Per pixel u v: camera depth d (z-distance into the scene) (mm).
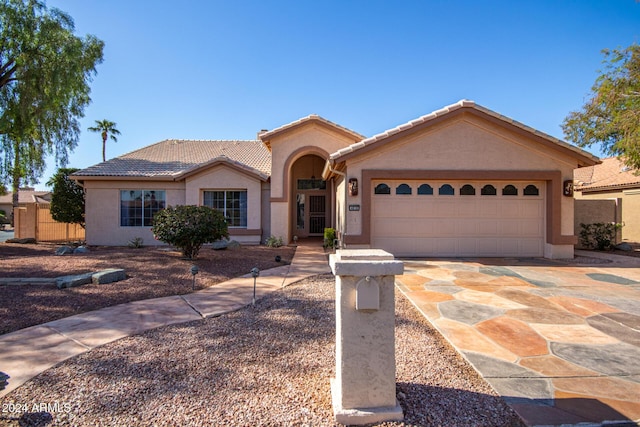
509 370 3926
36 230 19812
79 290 7418
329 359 4250
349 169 11836
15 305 6387
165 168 17781
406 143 11844
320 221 21078
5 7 15195
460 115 11711
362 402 3049
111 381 3703
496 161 11852
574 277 8820
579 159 11742
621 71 13766
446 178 11789
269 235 17172
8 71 16375
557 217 11773
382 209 12070
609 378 3758
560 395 3422
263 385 3625
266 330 5254
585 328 5254
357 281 3039
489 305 6418
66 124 18531
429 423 2984
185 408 3209
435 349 4535
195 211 10867
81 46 16875
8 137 17344
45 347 4594
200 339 4895
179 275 8930
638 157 13203
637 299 6828
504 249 12117
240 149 21781
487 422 3004
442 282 8258
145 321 5656
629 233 19359
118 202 16844
